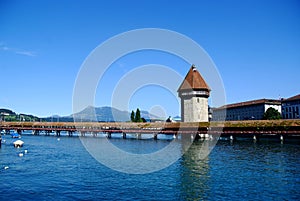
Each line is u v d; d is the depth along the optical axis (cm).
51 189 2255
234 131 6525
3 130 10912
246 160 3516
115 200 1981
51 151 4728
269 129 6262
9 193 2155
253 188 2208
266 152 4238
